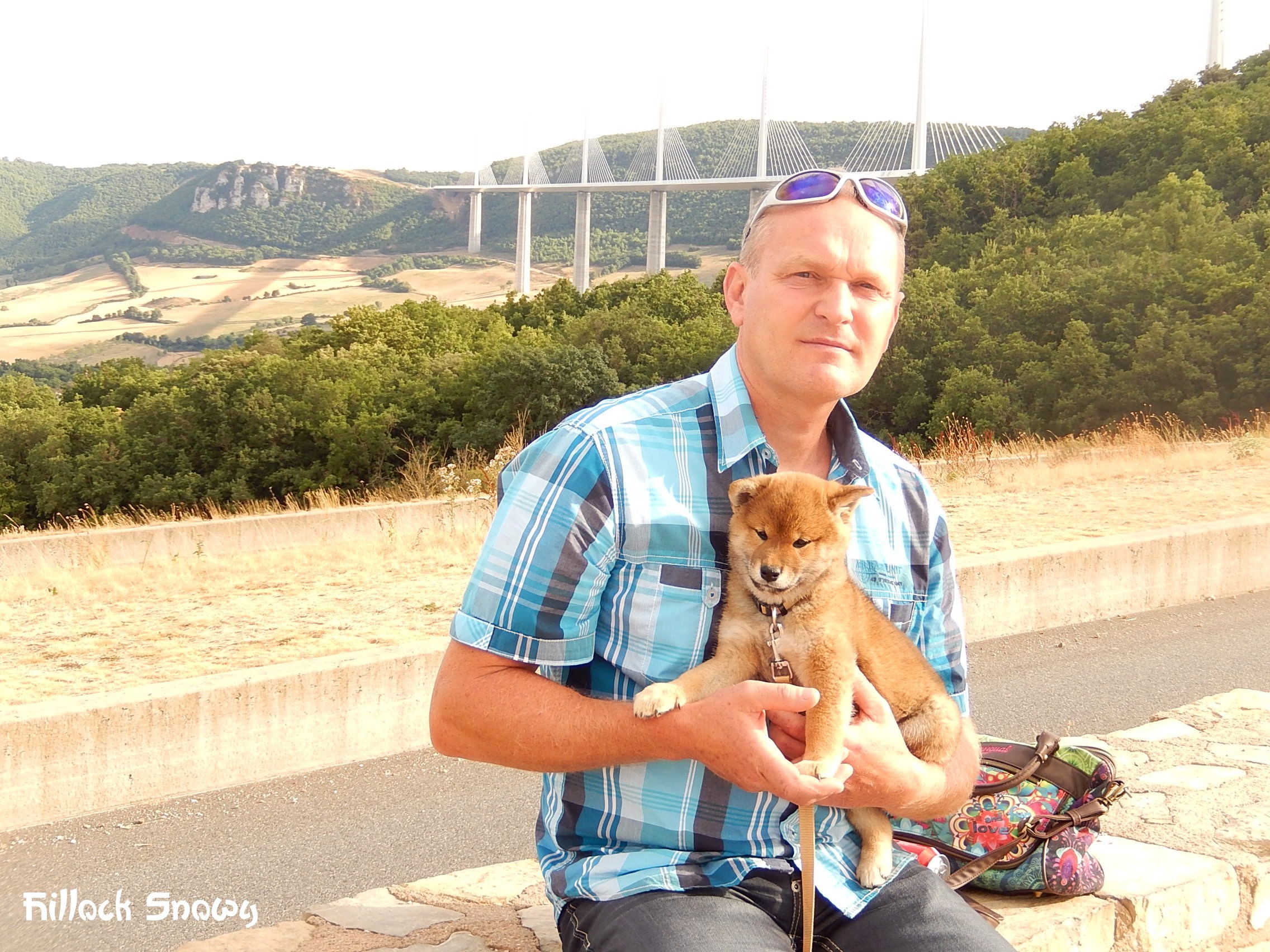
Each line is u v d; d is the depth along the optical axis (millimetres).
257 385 46188
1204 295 32562
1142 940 3504
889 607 2783
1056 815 3453
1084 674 7777
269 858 4973
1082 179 60406
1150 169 57156
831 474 2826
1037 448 18859
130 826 5371
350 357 52594
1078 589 9320
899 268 2729
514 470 2459
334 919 3357
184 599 9820
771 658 2482
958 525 11750
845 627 2514
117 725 5598
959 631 2930
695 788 2359
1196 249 38844
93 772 5551
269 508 17188
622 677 2422
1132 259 38094
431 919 3354
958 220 65062
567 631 2334
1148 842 3961
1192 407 28391
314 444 46125
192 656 7520
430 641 6855
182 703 5785
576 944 2365
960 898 2604
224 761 5922
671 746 2195
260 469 45438
